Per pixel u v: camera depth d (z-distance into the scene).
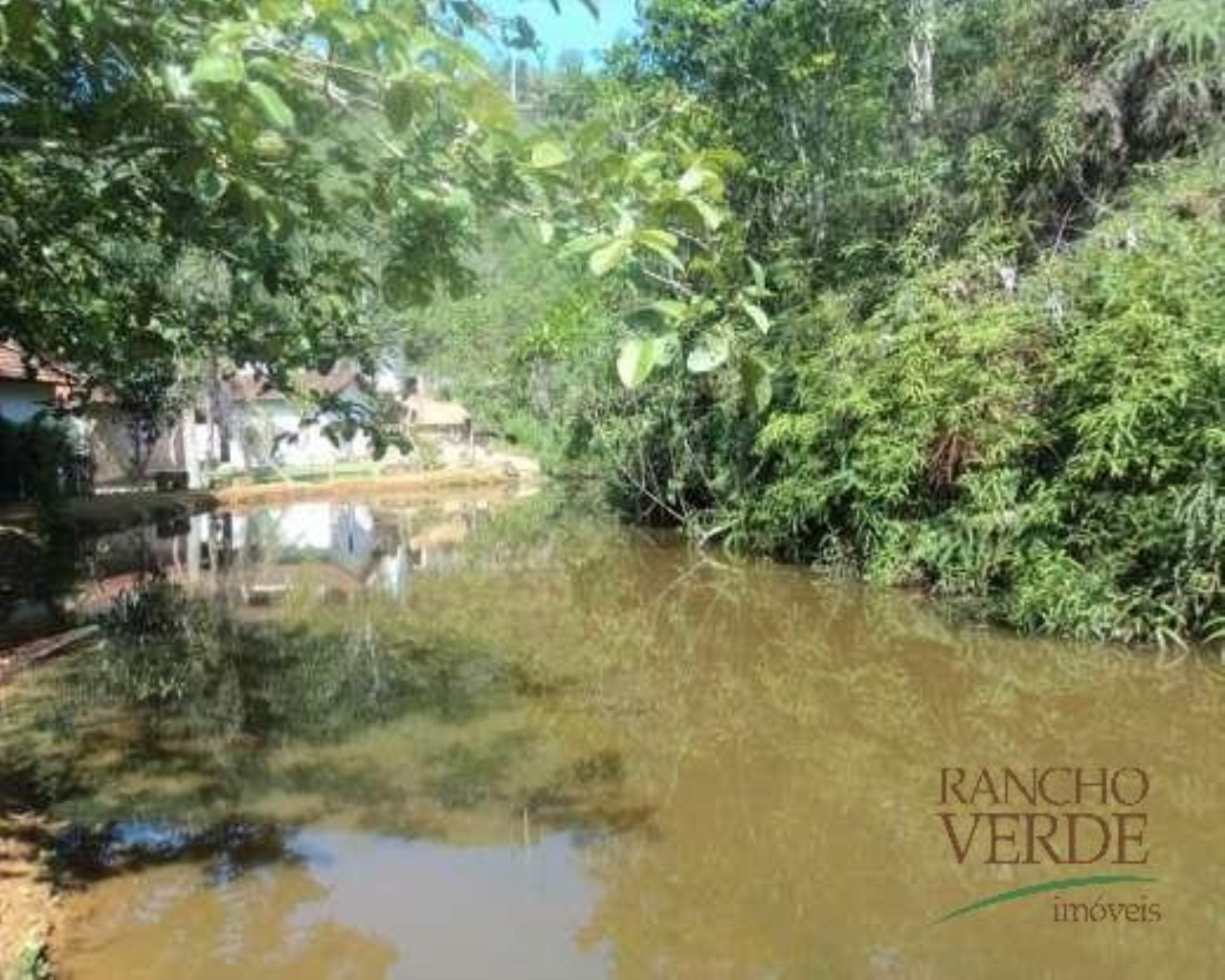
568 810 5.65
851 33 13.75
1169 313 8.16
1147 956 4.08
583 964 4.05
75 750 6.52
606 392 16.30
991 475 9.34
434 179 2.29
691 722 7.31
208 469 26.73
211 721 7.16
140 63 2.21
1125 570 8.35
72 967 3.97
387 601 12.09
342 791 5.88
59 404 6.23
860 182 13.13
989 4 13.82
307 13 1.89
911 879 4.81
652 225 2.01
